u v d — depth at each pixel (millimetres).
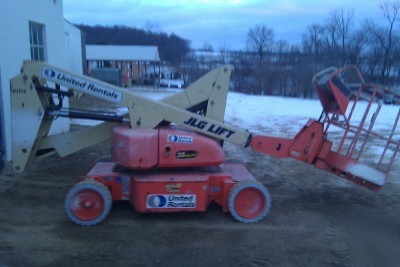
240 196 5887
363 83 6477
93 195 5691
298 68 34344
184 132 5883
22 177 7961
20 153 6012
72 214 5660
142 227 5672
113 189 5906
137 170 6121
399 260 4926
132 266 4602
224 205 5996
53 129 11562
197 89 6367
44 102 6242
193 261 4738
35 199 6766
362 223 6098
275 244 5250
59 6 12039
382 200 7195
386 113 19172
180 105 6391
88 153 10102
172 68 55438
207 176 5934
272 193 7434
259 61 38812
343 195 7422
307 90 30812
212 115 6395
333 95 6500
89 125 14227
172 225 5762
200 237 5391
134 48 50969
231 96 29547
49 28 11305
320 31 41219
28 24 9938
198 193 5766
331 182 8195
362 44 38312
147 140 5680
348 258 4945
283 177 8492
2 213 6113
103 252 4914
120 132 5824
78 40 33219
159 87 41562
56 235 5363
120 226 5688
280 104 23906
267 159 10000
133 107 5980
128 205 6488
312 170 9070
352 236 5602
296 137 6586
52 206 6461
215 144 5938
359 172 6461
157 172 6059
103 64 51344
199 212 6262
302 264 4750
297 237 5492
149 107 5988
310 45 41938
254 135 6418
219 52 55250
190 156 5828
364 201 7121
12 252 4859
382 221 6203
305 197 7258
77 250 4949
